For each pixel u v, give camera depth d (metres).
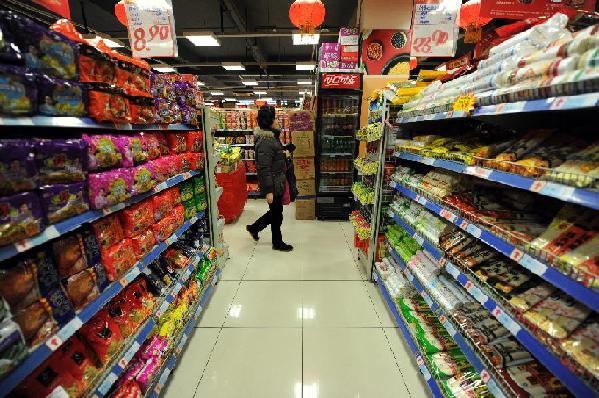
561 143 1.17
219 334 2.29
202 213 2.82
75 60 1.23
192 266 2.43
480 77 1.43
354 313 2.54
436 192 1.84
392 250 2.71
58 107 1.11
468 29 2.81
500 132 1.76
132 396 1.45
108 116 1.36
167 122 2.07
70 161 1.18
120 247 1.52
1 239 0.89
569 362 0.88
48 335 1.07
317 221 5.17
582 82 0.83
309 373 1.92
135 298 1.75
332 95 4.69
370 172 2.91
